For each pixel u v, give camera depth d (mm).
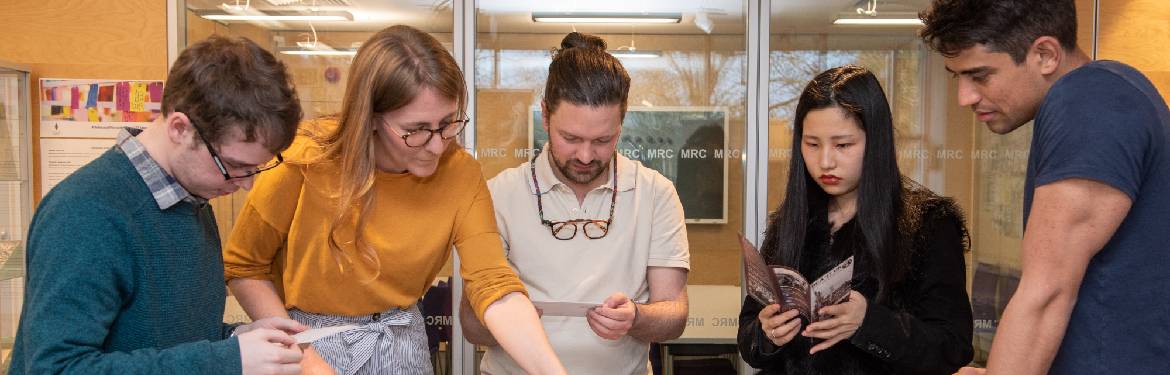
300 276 1207
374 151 1135
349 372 1199
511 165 2625
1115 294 1002
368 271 1201
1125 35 2574
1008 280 2523
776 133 2605
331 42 2625
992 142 2537
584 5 2598
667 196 1646
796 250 1500
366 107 1066
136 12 2574
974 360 2531
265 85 873
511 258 1610
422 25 2623
